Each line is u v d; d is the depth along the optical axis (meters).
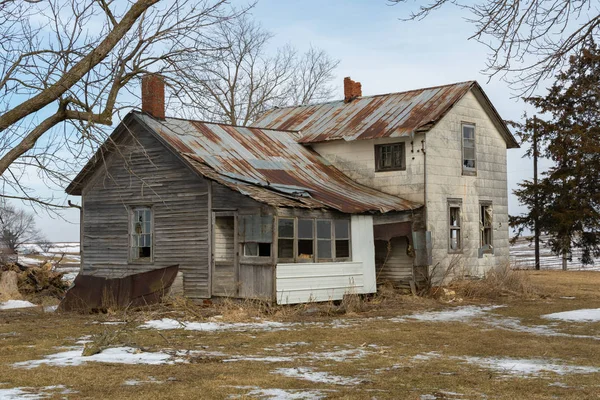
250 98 49.56
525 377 10.91
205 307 21.97
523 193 42.91
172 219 23.86
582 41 10.40
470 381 10.53
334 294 22.25
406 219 25.61
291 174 25.61
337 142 28.58
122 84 14.75
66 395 9.59
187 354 13.14
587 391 9.80
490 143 30.12
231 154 25.09
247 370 11.47
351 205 23.14
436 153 26.98
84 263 26.52
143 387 10.09
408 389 9.97
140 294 22.02
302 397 9.42
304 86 53.06
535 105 42.84
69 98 14.20
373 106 30.23
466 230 28.25
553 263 49.56
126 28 14.49
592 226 41.53
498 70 10.65
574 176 41.56
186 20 15.24
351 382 10.50
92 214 26.39
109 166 25.81
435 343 14.70
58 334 16.22
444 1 10.35
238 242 21.84
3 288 26.27
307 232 21.80
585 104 39.84
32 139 14.14
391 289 25.11
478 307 22.45
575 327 17.39
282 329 16.98
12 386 10.23
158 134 23.78
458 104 28.42
